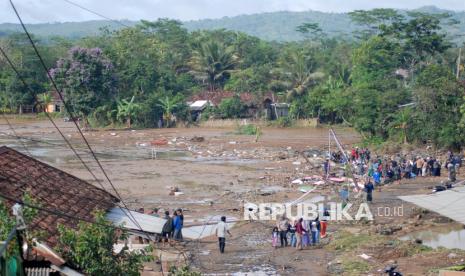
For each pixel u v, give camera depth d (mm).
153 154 74312
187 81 131500
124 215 28625
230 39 164375
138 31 147750
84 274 18375
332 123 113438
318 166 63000
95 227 19219
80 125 108938
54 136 94312
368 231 36625
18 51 138250
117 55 115250
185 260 28531
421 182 54156
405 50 106438
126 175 59000
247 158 71312
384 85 84312
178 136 94625
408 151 72562
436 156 68812
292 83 121500
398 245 33062
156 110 111812
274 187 52812
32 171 28312
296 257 32188
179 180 56562
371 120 80250
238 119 116062
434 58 118500
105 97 107375
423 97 74312
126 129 106312
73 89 104562
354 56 106875
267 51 154375
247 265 30625
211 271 29453
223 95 122438
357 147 74688
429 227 38406
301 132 103188
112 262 19125
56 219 24250
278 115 118750
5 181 25562
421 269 29250
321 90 112688
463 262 30188
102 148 80312
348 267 29938
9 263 14477
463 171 59594
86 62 104438
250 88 124000
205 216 41531
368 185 45188
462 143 71375
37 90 132000
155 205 45000
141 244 28031
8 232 17297
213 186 53375
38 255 17750
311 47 159000
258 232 37344
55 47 159000
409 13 143250
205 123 114312
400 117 76375
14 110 128000
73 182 29969
